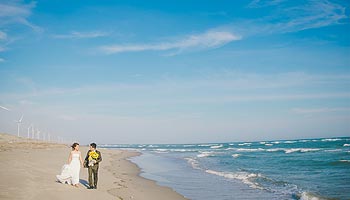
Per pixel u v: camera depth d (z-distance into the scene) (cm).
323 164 2712
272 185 1658
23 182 1238
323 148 5975
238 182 1778
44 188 1172
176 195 1388
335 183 1677
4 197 966
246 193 1436
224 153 5484
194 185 1686
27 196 1009
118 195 1283
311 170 2336
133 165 3022
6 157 2309
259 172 2291
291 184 1677
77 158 1339
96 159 1337
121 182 1664
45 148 4700
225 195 1395
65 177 1320
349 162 2725
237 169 2522
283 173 2202
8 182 1219
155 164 3197
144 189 1503
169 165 3039
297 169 2431
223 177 2009
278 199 1293
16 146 4328
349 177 1891
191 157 4394
